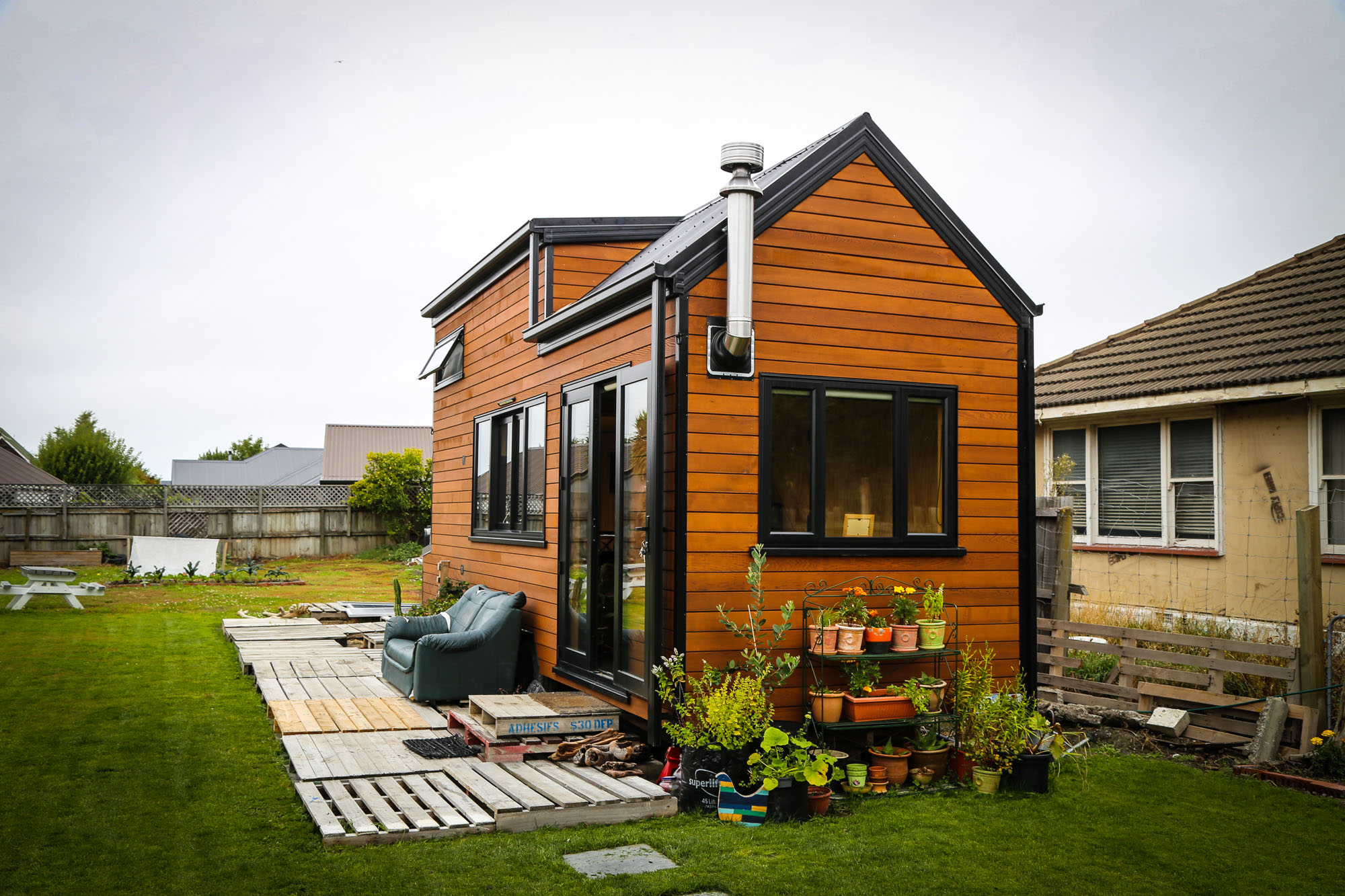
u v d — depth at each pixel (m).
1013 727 6.16
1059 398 12.34
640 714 6.51
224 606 16.50
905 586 6.77
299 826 5.08
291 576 22.47
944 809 5.75
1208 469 11.02
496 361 10.89
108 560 24.11
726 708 5.51
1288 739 7.02
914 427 7.13
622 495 7.02
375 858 4.61
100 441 39.50
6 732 7.20
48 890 4.16
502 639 8.50
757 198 6.59
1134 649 8.16
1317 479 9.80
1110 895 4.38
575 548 7.98
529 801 5.32
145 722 7.61
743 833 5.18
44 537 24.30
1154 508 11.71
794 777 5.46
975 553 7.23
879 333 6.97
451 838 4.96
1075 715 7.93
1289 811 5.77
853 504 6.84
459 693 8.29
